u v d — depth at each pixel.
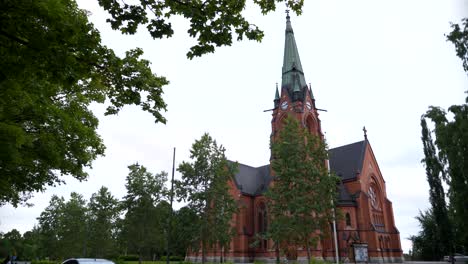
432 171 45.31
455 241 53.56
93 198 54.72
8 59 7.73
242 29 8.86
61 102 17.56
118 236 46.97
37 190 20.08
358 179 60.25
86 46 8.23
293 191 35.12
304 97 66.50
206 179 38.59
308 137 38.66
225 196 38.88
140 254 44.50
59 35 7.44
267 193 37.41
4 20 7.16
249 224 65.62
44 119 15.80
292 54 69.94
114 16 8.39
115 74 9.20
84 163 19.09
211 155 39.50
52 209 57.97
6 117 14.05
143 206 44.44
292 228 34.03
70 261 18.17
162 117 10.31
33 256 74.12
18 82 10.41
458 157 35.00
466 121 33.84
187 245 38.62
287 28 72.69
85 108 19.50
